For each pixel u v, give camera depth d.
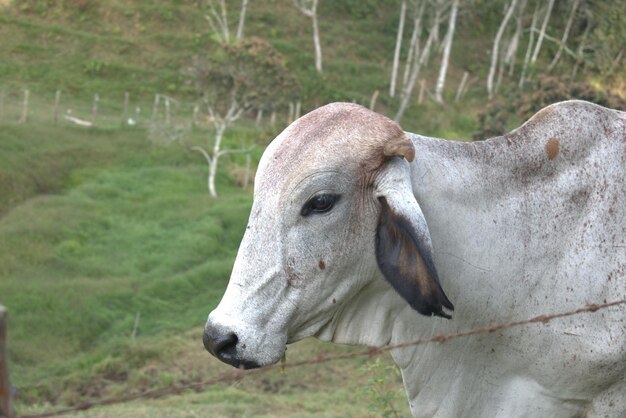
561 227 4.33
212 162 24.48
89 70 35.72
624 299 4.24
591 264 4.27
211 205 22.39
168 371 14.06
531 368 4.35
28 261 18.02
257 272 3.91
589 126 4.40
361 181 3.93
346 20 42.78
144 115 32.69
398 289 3.84
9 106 30.88
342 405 11.47
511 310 4.32
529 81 19.55
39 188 23.23
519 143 4.39
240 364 3.90
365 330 4.24
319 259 3.94
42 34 37.47
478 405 4.45
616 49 41.12
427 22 43.25
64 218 20.27
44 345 14.80
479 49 43.00
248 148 28.19
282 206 3.89
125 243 19.56
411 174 4.08
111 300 16.38
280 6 42.59
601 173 4.36
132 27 39.09
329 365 13.28
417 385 4.41
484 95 39.78
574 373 4.29
